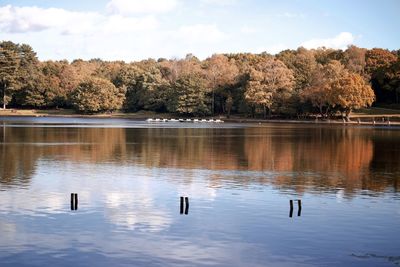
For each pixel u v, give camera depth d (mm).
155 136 88375
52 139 79125
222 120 167625
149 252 22328
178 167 48062
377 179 42062
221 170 46344
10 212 28719
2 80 198375
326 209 30484
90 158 54406
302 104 154125
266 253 22406
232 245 23406
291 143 75688
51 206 30281
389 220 28047
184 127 123250
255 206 30984
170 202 31844
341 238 24625
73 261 21125
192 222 27047
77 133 94188
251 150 64625
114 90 191500
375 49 186500
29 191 34812
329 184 39406
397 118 152000
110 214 28531
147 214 28641
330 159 56062
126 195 33844
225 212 29312
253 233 25234
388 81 168500
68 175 42188
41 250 22391
